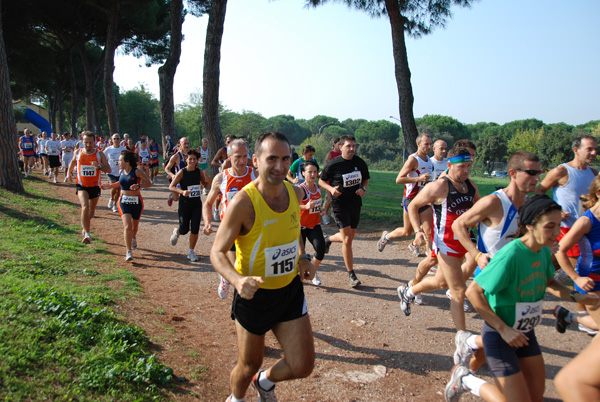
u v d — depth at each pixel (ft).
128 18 97.76
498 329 9.31
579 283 12.59
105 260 23.93
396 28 40.83
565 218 17.29
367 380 13.20
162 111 74.43
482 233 12.51
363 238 32.99
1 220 29.76
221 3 49.85
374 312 18.63
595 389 7.21
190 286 21.36
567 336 16.25
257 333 9.66
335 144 36.09
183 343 14.65
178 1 72.02
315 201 20.59
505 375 9.42
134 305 17.19
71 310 13.71
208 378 12.64
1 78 41.47
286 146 9.28
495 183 111.96
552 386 12.89
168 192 56.29
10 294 14.25
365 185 21.50
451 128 326.03
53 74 138.31
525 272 9.51
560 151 158.51
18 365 10.24
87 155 26.86
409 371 13.76
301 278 10.35
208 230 18.28
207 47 50.78
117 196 41.11
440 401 12.17
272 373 10.16
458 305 14.20
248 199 9.18
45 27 103.40
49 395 9.61
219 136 52.54
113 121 88.48
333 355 14.74
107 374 10.84
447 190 14.35
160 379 11.62
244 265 9.59
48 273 19.13
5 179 42.27
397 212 43.14
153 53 111.24
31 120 167.53
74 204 42.80
